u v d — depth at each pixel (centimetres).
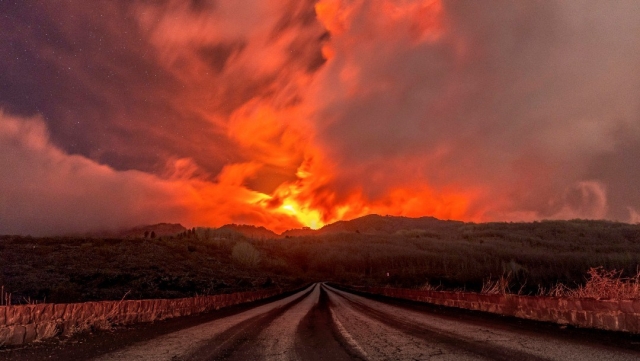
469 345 759
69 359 691
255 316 1678
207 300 2111
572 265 6644
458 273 6831
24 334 852
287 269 11794
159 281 3403
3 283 2369
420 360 646
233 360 685
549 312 1045
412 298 2688
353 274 15475
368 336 967
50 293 2194
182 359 693
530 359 601
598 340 734
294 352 761
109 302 1212
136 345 852
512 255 11244
